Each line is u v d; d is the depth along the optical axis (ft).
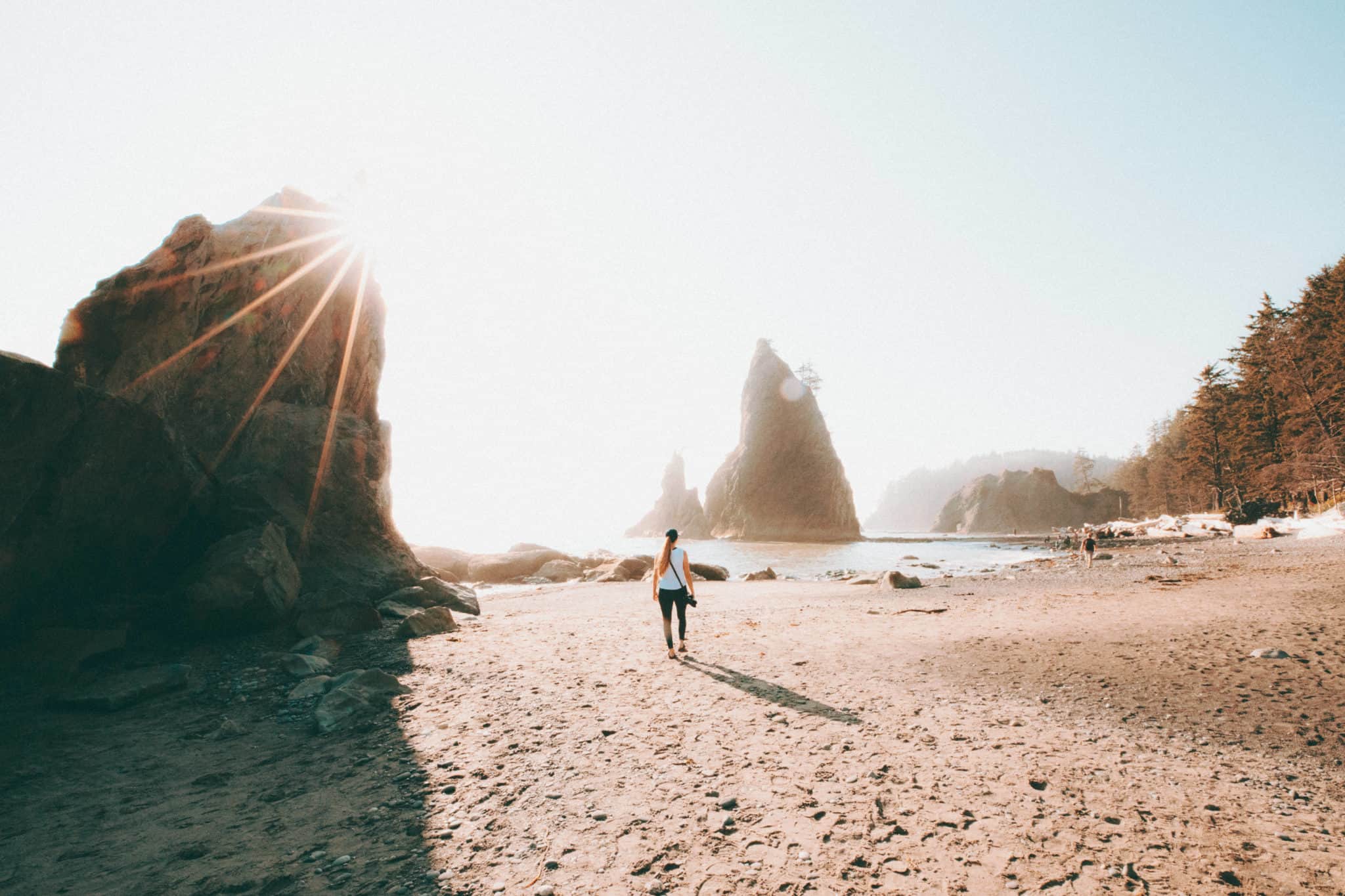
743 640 36.09
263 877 12.18
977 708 21.43
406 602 46.62
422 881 11.71
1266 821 12.87
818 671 27.63
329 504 49.73
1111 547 157.99
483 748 19.06
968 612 44.11
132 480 30.99
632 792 15.43
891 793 14.83
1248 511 166.20
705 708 22.35
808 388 487.20
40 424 25.89
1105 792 14.53
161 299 44.96
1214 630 31.96
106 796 16.63
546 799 15.28
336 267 59.82
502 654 32.48
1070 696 22.44
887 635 36.11
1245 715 19.58
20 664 25.00
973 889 10.63
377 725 21.83
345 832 14.10
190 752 19.88
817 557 182.09
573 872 11.78
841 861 11.80
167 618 31.78
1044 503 604.49
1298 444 152.97
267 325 52.60
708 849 12.47
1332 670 23.59
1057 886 10.61
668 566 31.96
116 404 29.66
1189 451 220.43
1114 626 35.17
